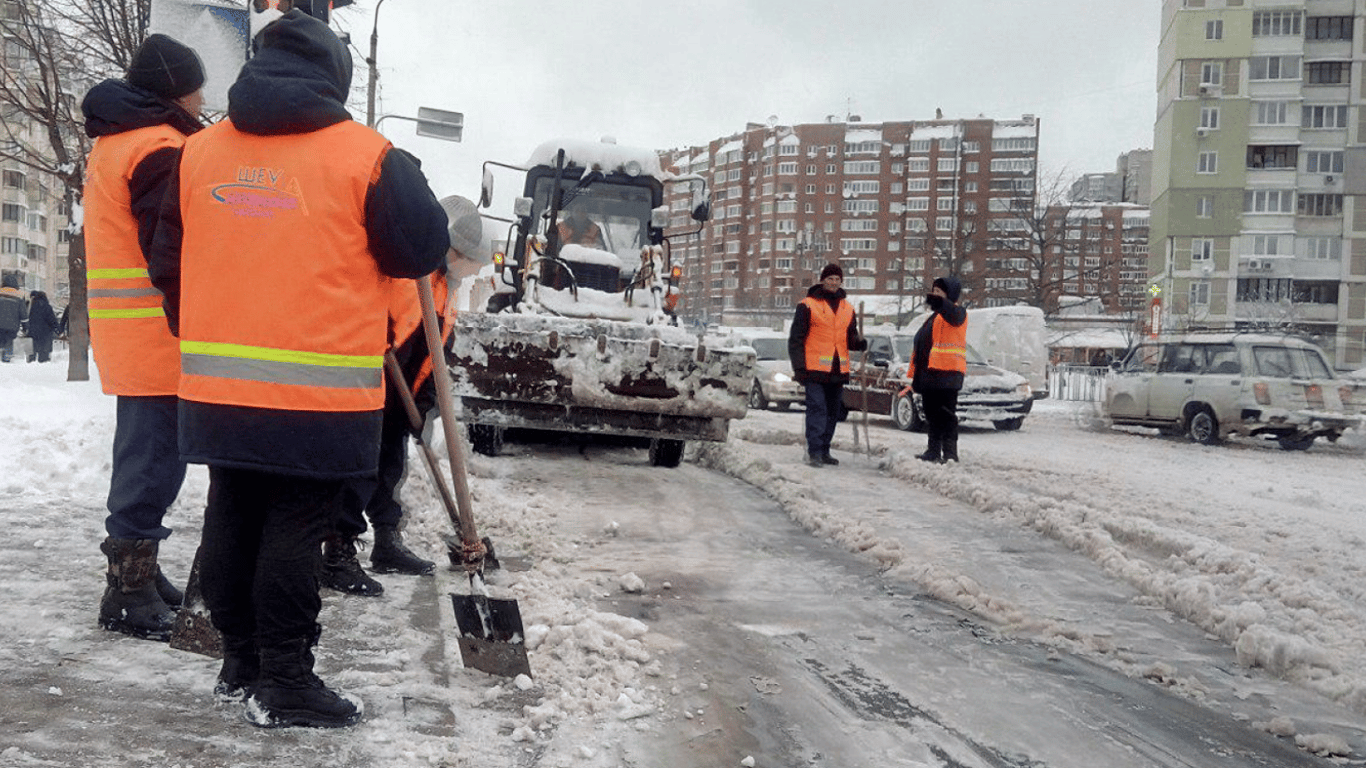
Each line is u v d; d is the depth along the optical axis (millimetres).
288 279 2703
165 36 3686
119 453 3580
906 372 17438
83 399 9141
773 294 131375
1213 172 62031
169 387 3564
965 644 4309
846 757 3027
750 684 3627
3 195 68375
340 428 2766
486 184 11078
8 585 4051
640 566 5430
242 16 6258
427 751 2725
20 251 69438
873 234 127000
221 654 3203
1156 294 46969
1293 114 61156
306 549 2834
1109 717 3500
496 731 2953
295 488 2814
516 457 9336
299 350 2707
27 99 13531
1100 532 6391
